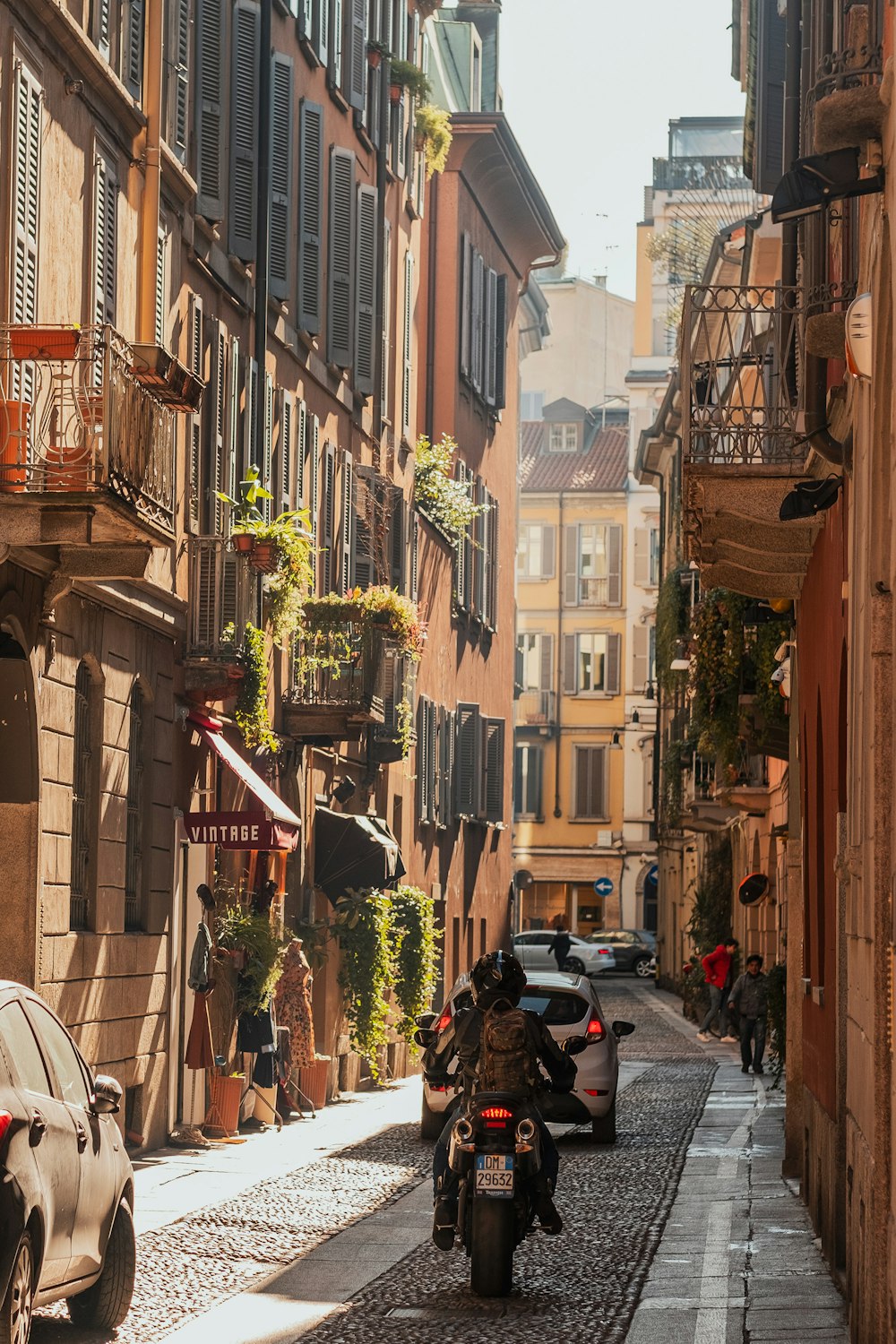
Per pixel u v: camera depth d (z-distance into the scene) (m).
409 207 49.78
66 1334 14.52
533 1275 17.58
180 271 29.14
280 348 36.38
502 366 67.81
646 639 120.06
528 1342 14.52
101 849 25.06
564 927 100.81
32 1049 13.09
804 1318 15.12
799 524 19.20
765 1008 44.28
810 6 19.61
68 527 20.11
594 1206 22.23
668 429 82.00
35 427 20.75
